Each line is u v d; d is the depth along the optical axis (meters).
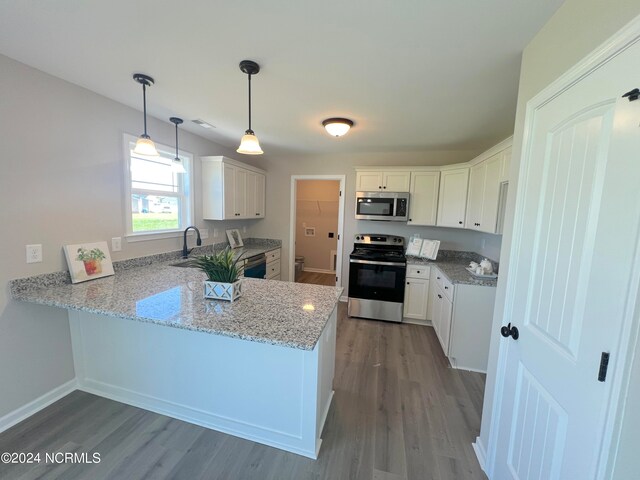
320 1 1.15
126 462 1.53
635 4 0.75
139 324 1.84
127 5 1.21
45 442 1.64
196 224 3.38
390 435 1.76
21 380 1.79
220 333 1.29
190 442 1.67
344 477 1.48
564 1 1.08
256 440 1.69
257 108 2.38
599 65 0.86
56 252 1.94
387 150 3.90
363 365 2.58
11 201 1.69
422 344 3.02
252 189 4.12
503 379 1.41
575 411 0.90
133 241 2.55
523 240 1.28
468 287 2.51
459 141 3.30
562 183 1.03
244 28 1.35
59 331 1.98
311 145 3.71
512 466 1.29
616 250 0.77
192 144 3.26
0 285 1.67
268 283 2.10
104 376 2.00
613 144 0.80
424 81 1.83
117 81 1.94
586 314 0.87
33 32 1.40
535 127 1.23
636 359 0.72
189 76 1.85
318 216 6.37
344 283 4.36
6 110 1.64
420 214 3.71
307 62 1.64
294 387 1.58
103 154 2.22
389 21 1.27
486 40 1.37
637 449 0.73
